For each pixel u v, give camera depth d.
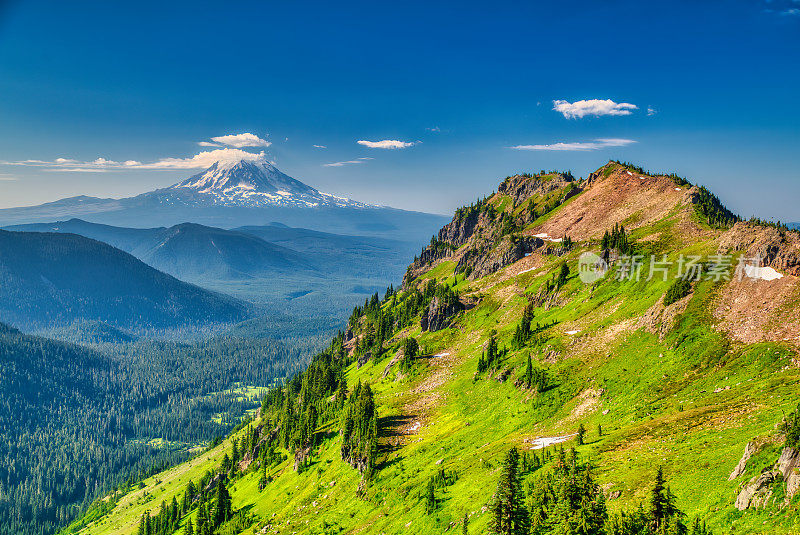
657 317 140.12
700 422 91.62
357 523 126.62
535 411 134.62
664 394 112.38
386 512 122.44
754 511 61.69
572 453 77.38
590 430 112.69
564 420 125.81
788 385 90.94
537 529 77.75
